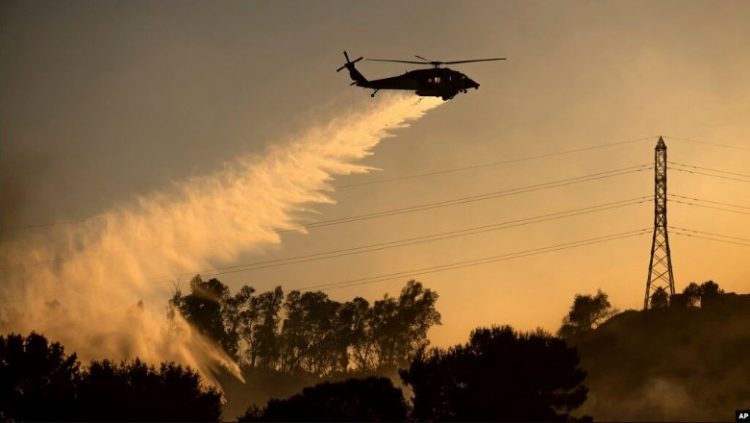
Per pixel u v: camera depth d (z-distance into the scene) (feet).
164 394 220.43
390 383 240.73
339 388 236.63
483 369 234.38
